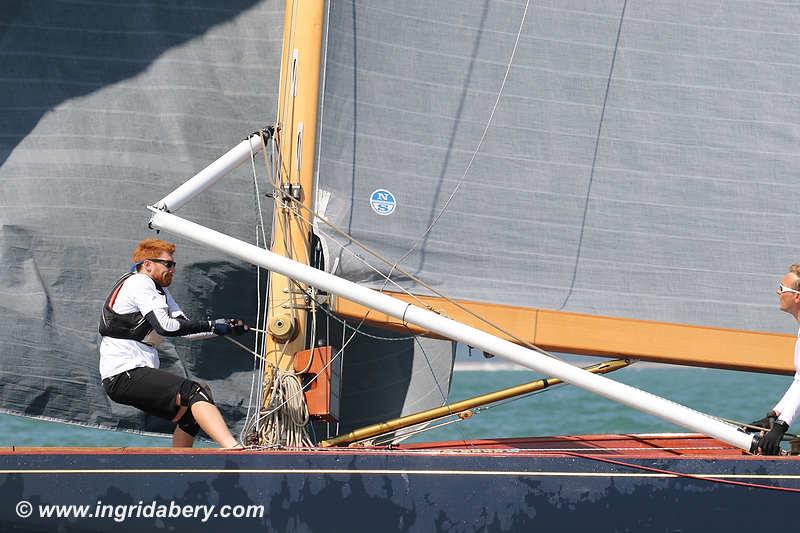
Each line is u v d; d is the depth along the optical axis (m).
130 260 28.47
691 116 24.88
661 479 20.06
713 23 25.23
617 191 24.44
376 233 23.39
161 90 28.75
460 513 19.83
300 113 23.41
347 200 23.36
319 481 19.83
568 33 24.86
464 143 24.16
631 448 23.55
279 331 22.88
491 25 24.64
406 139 23.92
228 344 28.34
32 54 28.84
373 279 23.02
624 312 23.84
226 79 28.84
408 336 27.27
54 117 28.72
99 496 19.66
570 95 24.66
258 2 29.14
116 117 28.72
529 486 19.94
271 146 24.42
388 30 24.11
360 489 19.83
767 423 21.34
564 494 19.95
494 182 24.09
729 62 25.14
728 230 24.53
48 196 28.47
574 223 24.20
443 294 23.27
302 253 23.11
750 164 24.81
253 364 28.41
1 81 28.78
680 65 25.03
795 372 22.73
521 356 20.88
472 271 23.72
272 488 19.80
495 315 23.16
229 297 28.39
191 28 29.00
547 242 24.06
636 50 24.98
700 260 24.36
